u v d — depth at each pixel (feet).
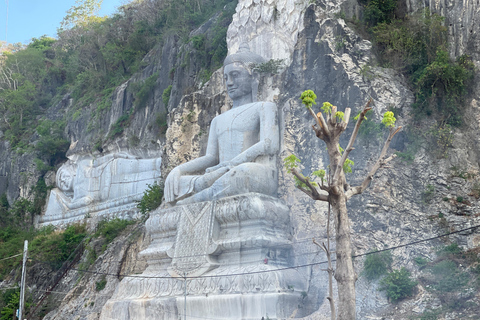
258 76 64.34
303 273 52.13
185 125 70.33
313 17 61.93
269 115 59.77
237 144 61.11
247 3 71.15
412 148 53.98
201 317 51.24
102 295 68.85
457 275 45.60
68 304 70.90
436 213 50.72
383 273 47.65
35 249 83.41
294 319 47.42
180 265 55.52
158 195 71.41
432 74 55.93
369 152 53.26
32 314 72.59
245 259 52.65
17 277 81.30
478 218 49.24
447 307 43.27
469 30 59.72
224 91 68.95
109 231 76.74
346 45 58.65
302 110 58.65
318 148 56.29
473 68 57.36
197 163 63.21
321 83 58.34
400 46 58.90
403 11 63.10
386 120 35.83
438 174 52.70
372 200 51.52
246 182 55.42
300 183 38.37
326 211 53.31
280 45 66.49
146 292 57.00
